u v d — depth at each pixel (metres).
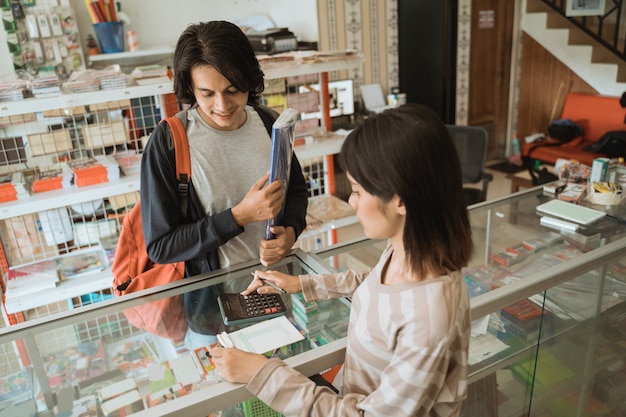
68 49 3.46
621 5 4.39
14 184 2.15
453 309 0.74
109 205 2.61
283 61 2.43
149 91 2.21
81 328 1.11
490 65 5.35
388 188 0.71
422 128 0.69
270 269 1.32
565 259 1.29
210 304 1.17
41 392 0.93
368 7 4.64
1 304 2.26
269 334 1.03
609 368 1.58
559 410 1.55
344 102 4.57
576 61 4.91
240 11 4.44
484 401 1.42
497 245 1.42
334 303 1.12
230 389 0.86
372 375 0.83
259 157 1.42
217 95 1.22
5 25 3.21
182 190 1.33
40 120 2.43
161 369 0.96
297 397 0.81
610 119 4.51
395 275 0.83
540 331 1.40
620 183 1.74
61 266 2.35
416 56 5.09
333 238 2.90
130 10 4.02
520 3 5.29
